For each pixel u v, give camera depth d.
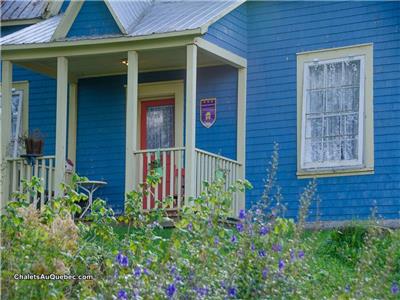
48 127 18.88
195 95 16.08
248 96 17.25
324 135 16.45
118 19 16.48
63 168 16.62
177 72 18.02
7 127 17.12
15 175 16.95
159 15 17.08
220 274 8.91
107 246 10.25
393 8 16.22
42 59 17.20
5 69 17.22
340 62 16.53
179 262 9.01
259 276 8.93
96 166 18.34
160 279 8.79
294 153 16.67
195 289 8.67
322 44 16.73
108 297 8.66
